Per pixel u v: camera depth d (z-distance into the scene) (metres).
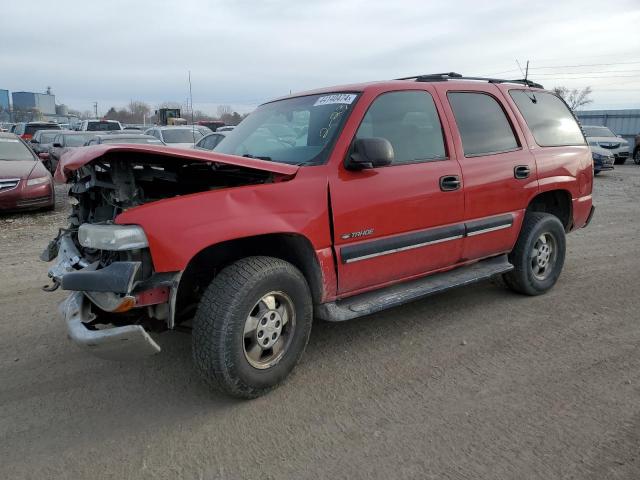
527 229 4.99
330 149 3.64
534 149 5.03
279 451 2.81
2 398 3.39
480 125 4.66
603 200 12.41
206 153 3.23
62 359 3.95
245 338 3.22
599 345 4.09
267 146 4.07
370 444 2.86
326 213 3.51
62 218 9.99
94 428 3.06
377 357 3.92
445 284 4.31
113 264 2.89
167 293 3.02
